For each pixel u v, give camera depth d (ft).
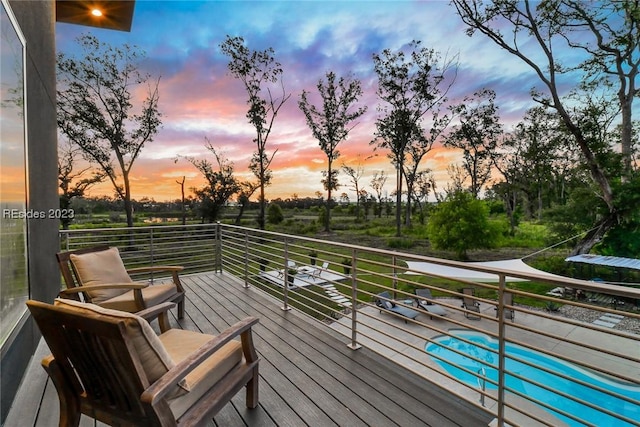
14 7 9.00
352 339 9.14
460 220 50.44
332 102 67.41
